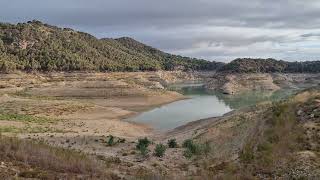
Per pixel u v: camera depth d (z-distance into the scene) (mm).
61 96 131750
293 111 31875
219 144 38938
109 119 86000
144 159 35031
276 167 24297
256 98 145750
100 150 39969
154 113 99125
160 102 126938
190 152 36031
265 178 22625
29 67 191375
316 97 33656
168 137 56312
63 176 20016
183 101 133375
